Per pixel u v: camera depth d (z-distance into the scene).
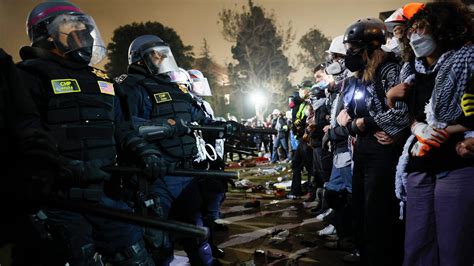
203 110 3.76
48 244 1.82
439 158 2.05
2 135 1.54
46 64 2.01
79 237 1.93
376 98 2.60
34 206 1.55
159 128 2.75
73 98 2.02
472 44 2.01
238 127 3.34
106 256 2.17
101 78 2.21
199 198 3.06
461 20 2.01
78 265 1.93
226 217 5.31
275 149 12.34
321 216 4.94
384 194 2.58
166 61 3.08
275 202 6.12
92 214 1.53
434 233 2.19
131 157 2.30
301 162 6.30
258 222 4.96
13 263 1.69
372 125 2.56
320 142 4.71
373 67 2.64
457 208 2.00
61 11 2.04
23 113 1.64
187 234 1.51
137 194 2.24
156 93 3.01
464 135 1.98
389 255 2.60
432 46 2.08
